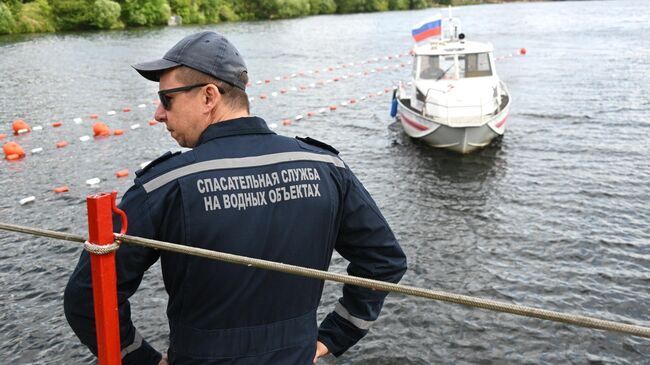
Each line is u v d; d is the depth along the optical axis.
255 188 2.19
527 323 7.95
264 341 2.22
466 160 15.62
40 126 20.61
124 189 14.20
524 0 110.06
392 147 17.09
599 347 7.44
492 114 16.47
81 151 17.44
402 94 19.38
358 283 2.14
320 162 2.34
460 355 7.39
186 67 2.28
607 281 9.06
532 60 33.84
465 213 11.99
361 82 28.88
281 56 39.91
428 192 13.31
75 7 65.44
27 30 62.97
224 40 2.36
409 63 34.88
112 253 2.18
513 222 11.44
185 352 2.23
